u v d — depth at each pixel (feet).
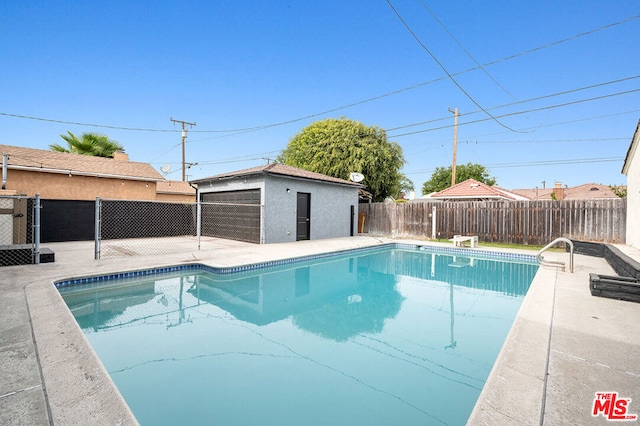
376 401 9.21
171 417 8.34
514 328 11.91
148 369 10.95
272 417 8.40
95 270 21.68
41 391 7.65
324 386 9.97
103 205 42.98
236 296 20.63
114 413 6.89
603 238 36.35
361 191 61.31
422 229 50.03
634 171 31.27
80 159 51.67
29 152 47.55
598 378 8.27
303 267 29.89
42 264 23.66
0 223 28.81
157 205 47.93
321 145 69.92
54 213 38.91
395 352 12.50
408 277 26.94
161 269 24.09
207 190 49.47
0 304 14.17
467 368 11.19
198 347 12.83
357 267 30.96
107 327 14.96
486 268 30.63
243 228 42.47
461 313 17.57
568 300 15.74
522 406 7.03
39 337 10.76
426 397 9.39
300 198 44.52
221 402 9.06
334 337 14.01
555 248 38.88
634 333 11.43
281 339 13.74
